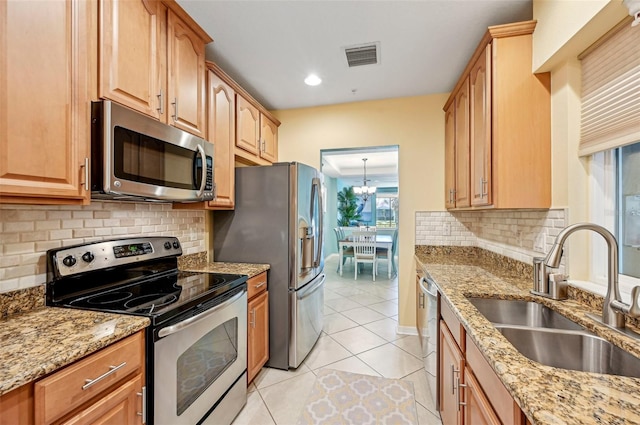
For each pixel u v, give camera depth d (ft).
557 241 3.71
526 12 5.69
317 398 6.31
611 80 4.17
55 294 4.18
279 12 5.68
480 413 3.32
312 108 10.66
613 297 3.50
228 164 7.22
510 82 5.38
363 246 18.38
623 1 3.44
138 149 4.28
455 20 5.92
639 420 1.89
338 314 11.57
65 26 3.47
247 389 6.49
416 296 9.49
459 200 7.66
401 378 7.07
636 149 4.09
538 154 5.31
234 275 6.20
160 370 3.84
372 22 5.98
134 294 4.80
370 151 10.82
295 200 7.47
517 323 4.77
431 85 8.94
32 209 4.06
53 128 3.33
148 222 6.15
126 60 4.25
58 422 2.69
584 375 2.46
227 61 7.51
